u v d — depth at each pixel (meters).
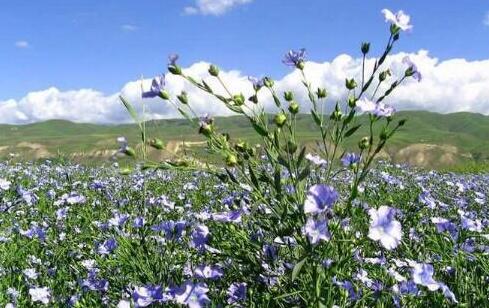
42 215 0.88
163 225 0.51
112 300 0.49
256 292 0.41
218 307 0.40
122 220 0.62
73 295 0.52
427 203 0.64
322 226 0.34
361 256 0.50
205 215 0.67
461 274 0.46
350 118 0.37
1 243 0.70
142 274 0.47
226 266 0.43
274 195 0.37
